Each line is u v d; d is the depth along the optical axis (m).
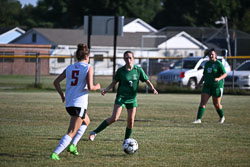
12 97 56.00
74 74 19.58
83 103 19.48
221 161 19.86
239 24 184.25
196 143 24.33
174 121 34.19
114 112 22.28
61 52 134.38
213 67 32.97
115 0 182.12
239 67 71.19
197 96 63.66
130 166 18.70
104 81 90.50
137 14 192.62
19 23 198.38
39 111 39.62
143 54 148.75
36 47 124.62
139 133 27.73
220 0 191.50
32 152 21.30
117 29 70.75
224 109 44.06
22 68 126.62
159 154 21.31
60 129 28.88
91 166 18.62
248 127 31.09
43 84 81.94
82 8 185.25
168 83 73.12
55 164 18.86
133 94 22.47
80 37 146.62
